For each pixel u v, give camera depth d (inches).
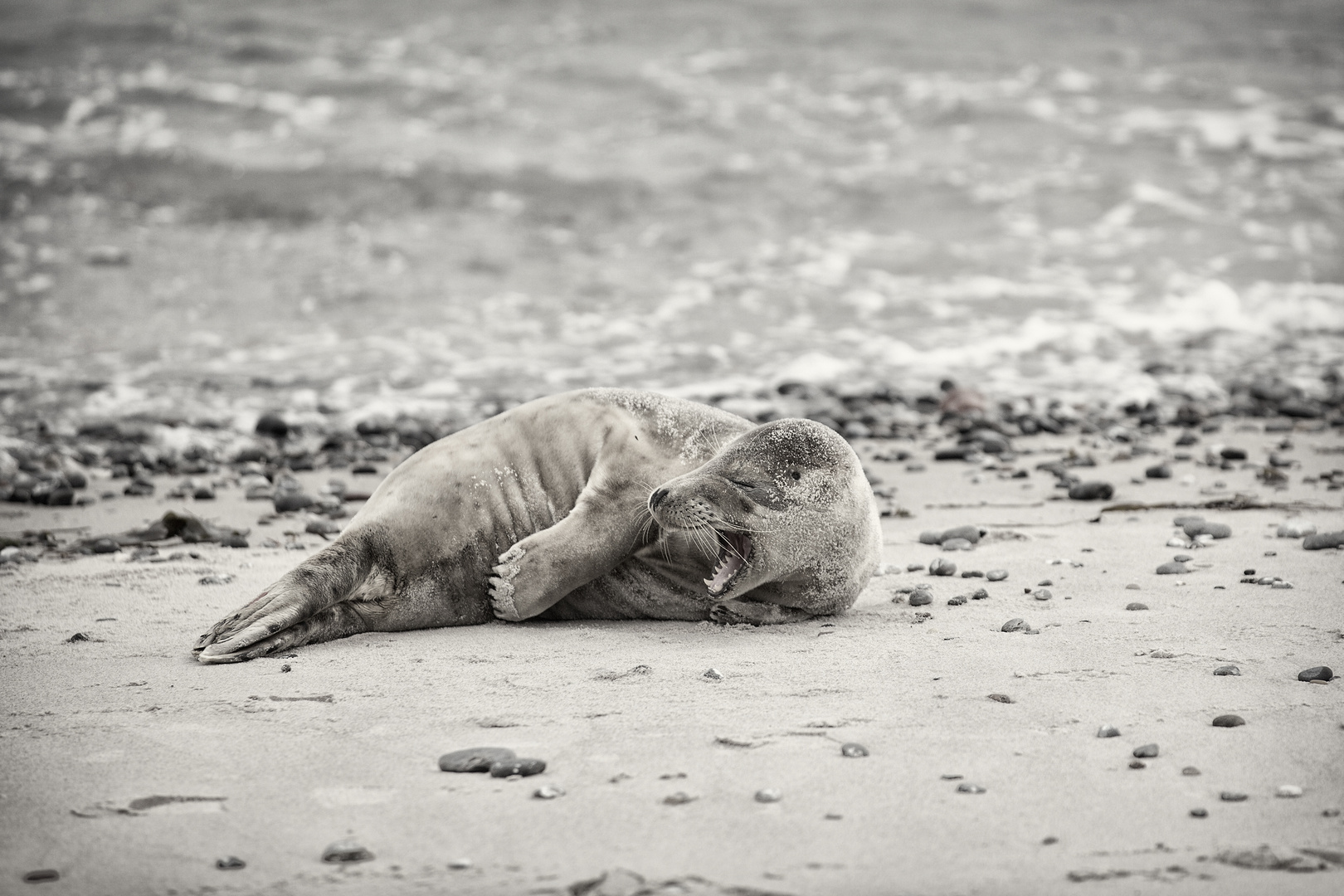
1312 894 346.3
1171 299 1982.0
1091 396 1519.4
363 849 372.8
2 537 860.0
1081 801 408.5
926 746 457.4
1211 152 2721.5
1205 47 3730.3
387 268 2100.1
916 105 2992.1
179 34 3216.0
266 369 1646.2
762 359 1700.3
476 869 364.2
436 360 1697.8
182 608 676.7
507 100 2898.6
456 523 630.5
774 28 3602.4
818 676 543.5
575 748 459.2
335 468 1179.9
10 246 2096.5
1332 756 442.6
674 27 3558.1
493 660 576.1
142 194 2311.8
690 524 580.1
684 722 486.6
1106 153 2706.7
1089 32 3841.0
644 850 375.2
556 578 613.6
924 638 604.4
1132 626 617.0
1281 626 609.0
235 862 367.6
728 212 2378.2
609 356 1717.5
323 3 3622.0
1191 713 488.1
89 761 448.5
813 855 371.6
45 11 3452.3
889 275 2102.6
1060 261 2161.7
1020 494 1008.2
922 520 917.2
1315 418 1373.0
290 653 589.3
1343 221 2338.8
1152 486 1018.7
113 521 945.5
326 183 2390.5
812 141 2753.4
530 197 2396.7
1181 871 361.1
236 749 460.4
